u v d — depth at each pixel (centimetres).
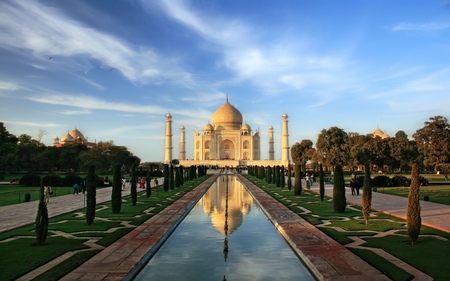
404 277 1473
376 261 1688
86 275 1531
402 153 10288
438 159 6400
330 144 10150
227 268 1762
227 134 15475
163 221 2761
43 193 2025
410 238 2002
